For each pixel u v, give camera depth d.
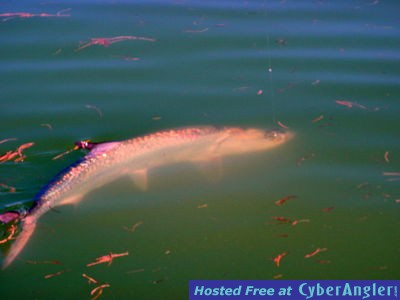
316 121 7.94
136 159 7.30
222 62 9.32
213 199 6.74
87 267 5.79
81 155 7.25
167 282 5.65
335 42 9.76
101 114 8.14
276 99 8.43
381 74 8.89
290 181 6.98
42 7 11.09
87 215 6.46
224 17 10.66
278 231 6.27
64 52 9.62
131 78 8.97
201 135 7.68
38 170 6.99
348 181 6.90
